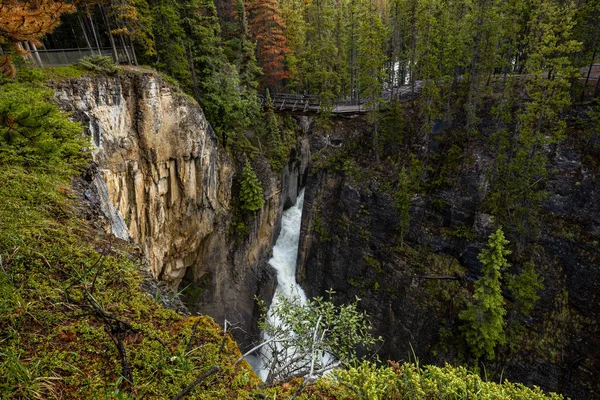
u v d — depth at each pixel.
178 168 24.97
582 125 25.50
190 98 26.27
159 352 3.89
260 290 35.94
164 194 24.58
